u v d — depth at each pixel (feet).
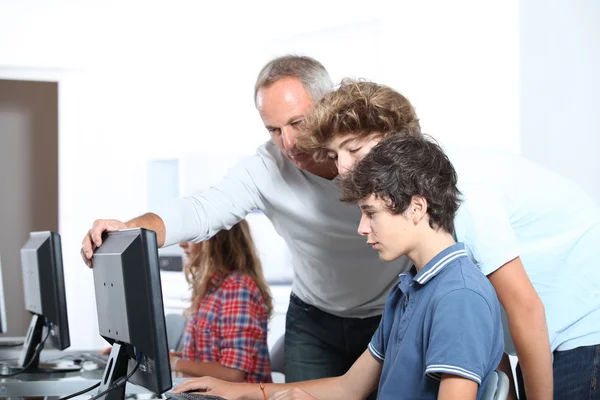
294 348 7.57
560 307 5.38
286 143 5.96
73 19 16.01
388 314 5.08
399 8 12.90
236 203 6.92
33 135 20.71
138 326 4.50
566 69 10.63
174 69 15.65
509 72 11.53
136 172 15.85
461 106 12.15
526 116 11.30
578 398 5.31
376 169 4.34
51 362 8.05
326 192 6.53
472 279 4.27
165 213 6.32
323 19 13.98
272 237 13.79
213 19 15.29
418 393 4.34
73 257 16.02
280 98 5.82
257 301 8.32
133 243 4.53
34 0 15.93
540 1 11.00
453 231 4.68
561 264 5.40
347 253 6.75
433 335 4.13
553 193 5.41
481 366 4.01
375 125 4.83
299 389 5.00
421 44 12.65
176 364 8.15
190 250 8.92
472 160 5.23
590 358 5.30
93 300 16.07
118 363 4.92
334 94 5.03
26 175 20.65
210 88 15.31
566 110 10.63
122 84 15.98
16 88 20.62
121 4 15.97
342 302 7.05
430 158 4.39
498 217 4.89
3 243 20.48
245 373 8.12
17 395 6.31
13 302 20.36
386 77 13.05
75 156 16.07
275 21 14.61
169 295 14.60
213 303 8.33
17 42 15.90
